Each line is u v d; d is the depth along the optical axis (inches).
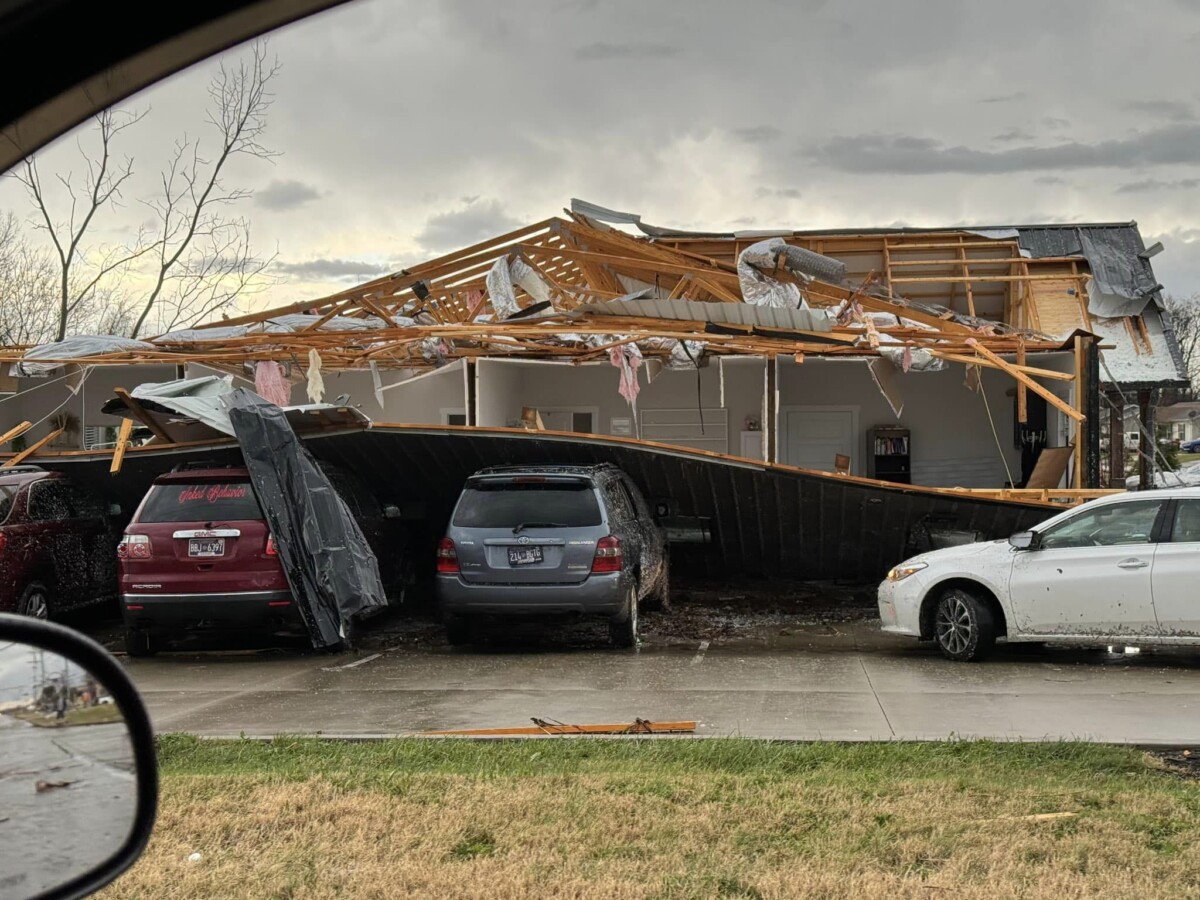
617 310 672.4
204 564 458.6
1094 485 686.5
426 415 855.1
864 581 654.5
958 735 300.7
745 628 531.8
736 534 619.8
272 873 205.2
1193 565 395.9
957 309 975.0
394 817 234.7
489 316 826.2
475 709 352.5
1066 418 750.5
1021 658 439.2
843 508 584.7
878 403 858.8
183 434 574.9
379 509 590.9
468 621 477.1
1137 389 856.3
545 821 231.9
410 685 399.2
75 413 863.1
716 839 221.5
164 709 366.0
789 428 866.8
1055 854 209.0
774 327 657.0
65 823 79.5
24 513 506.3
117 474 577.9
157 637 490.0
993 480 849.5
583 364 765.3
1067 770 265.4
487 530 461.7
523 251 791.1
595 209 859.4
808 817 232.7
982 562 428.8
